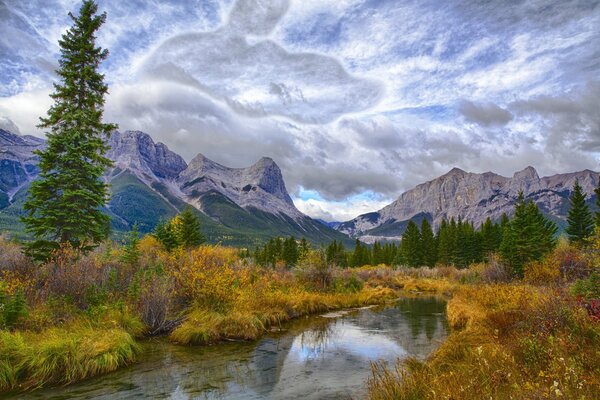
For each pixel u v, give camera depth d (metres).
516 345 7.74
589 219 55.94
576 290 12.11
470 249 71.06
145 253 21.48
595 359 5.98
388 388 6.42
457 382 5.73
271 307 17.73
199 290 14.77
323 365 10.42
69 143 16.98
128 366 9.77
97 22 18.66
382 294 29.70
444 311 22.14
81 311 11.82
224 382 8.80
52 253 15.05
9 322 9.93
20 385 8.10
